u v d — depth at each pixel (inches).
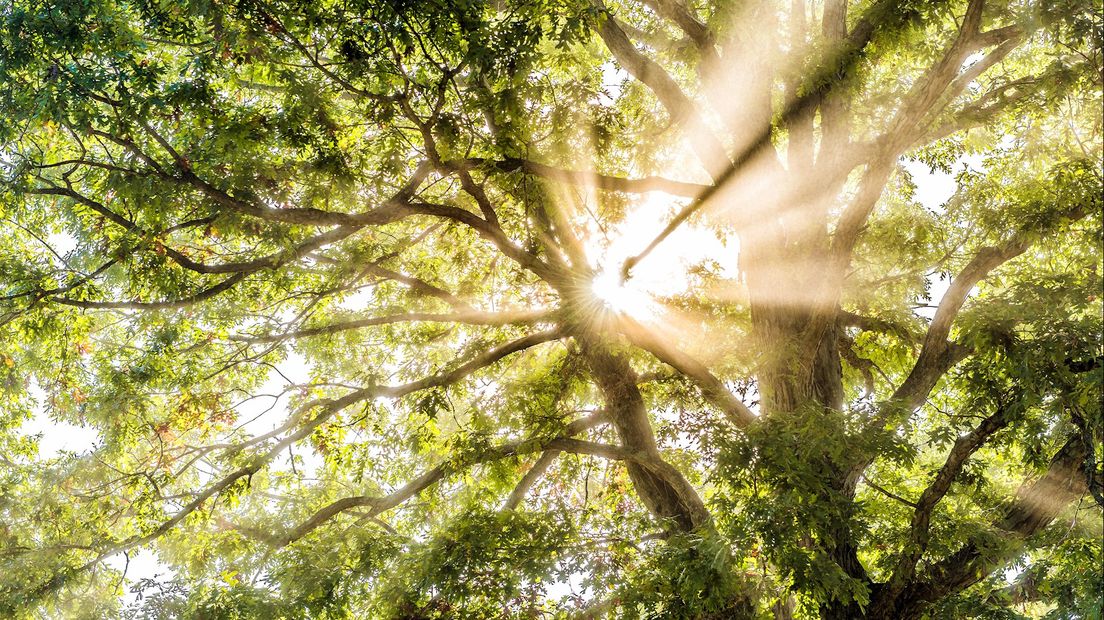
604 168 597.0
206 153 430.0
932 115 533.3
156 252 459.5
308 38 416.2
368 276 580.7
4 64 391.2
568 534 486.9
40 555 487.8
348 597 483.2
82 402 541.6
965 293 505.4
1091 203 451.2
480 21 414.3
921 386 498.0
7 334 509.0
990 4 491.5
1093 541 419.2
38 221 541.3
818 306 491.2
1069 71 475.5
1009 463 572.4
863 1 569.9
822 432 427.8
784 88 559.2
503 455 540.1
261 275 544.4
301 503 578.6
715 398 521.3
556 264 553.6
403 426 575.5
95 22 399.2
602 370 576.1
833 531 437.1
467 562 461.7
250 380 572.1
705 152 547.8
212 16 393.4
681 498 541.6
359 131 474.9
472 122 467.5
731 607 448.1
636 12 612.1
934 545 447.5
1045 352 405.1
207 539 531.5
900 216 572.4
